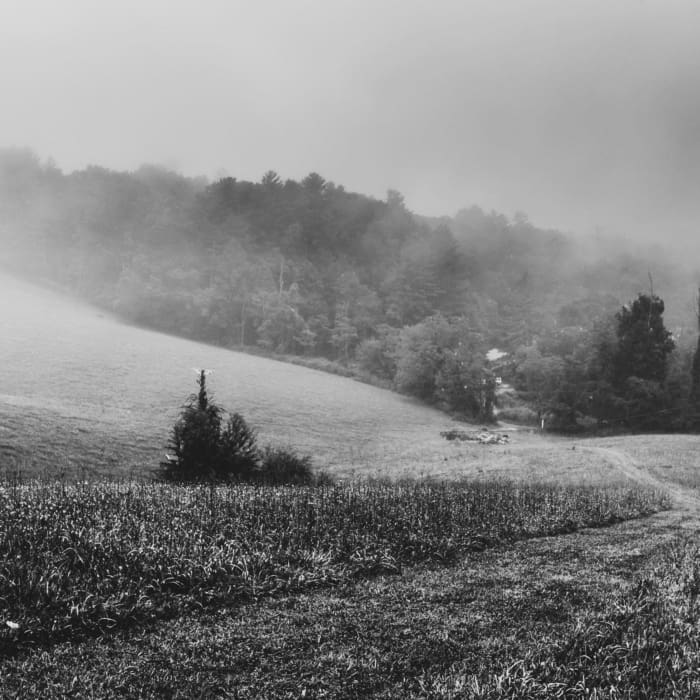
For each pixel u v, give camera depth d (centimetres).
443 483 3103
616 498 3027
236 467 2995
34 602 954
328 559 1369
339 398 9119
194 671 828
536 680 816
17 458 3869
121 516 1527
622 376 10469
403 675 852
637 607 1159
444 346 10944
